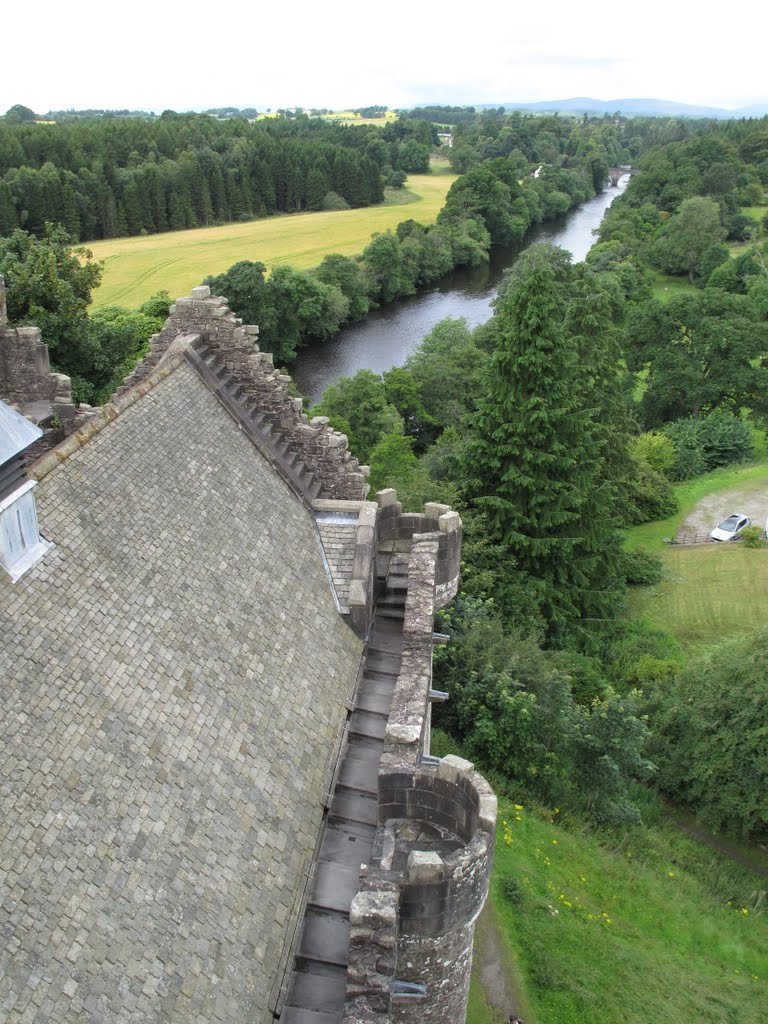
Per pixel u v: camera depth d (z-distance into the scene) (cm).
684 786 3525
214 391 2258
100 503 1609
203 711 1485
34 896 1038
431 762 1784
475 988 2256
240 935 1248
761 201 18500
